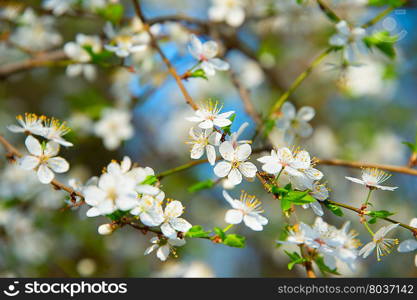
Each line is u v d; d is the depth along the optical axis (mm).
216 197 6664
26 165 2467
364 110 6793
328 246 2275
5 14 4562
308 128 3416
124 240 6152
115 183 2113
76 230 5566
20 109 6637
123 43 3391
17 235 5145
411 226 2420
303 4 4238
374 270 6137
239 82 4113
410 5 4102
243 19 4648
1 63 5969
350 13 4668
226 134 2334
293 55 6367
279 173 2264
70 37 6383
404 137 6766
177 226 2266
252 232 6363
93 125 5387
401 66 5840
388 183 6008
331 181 5750
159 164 6668
